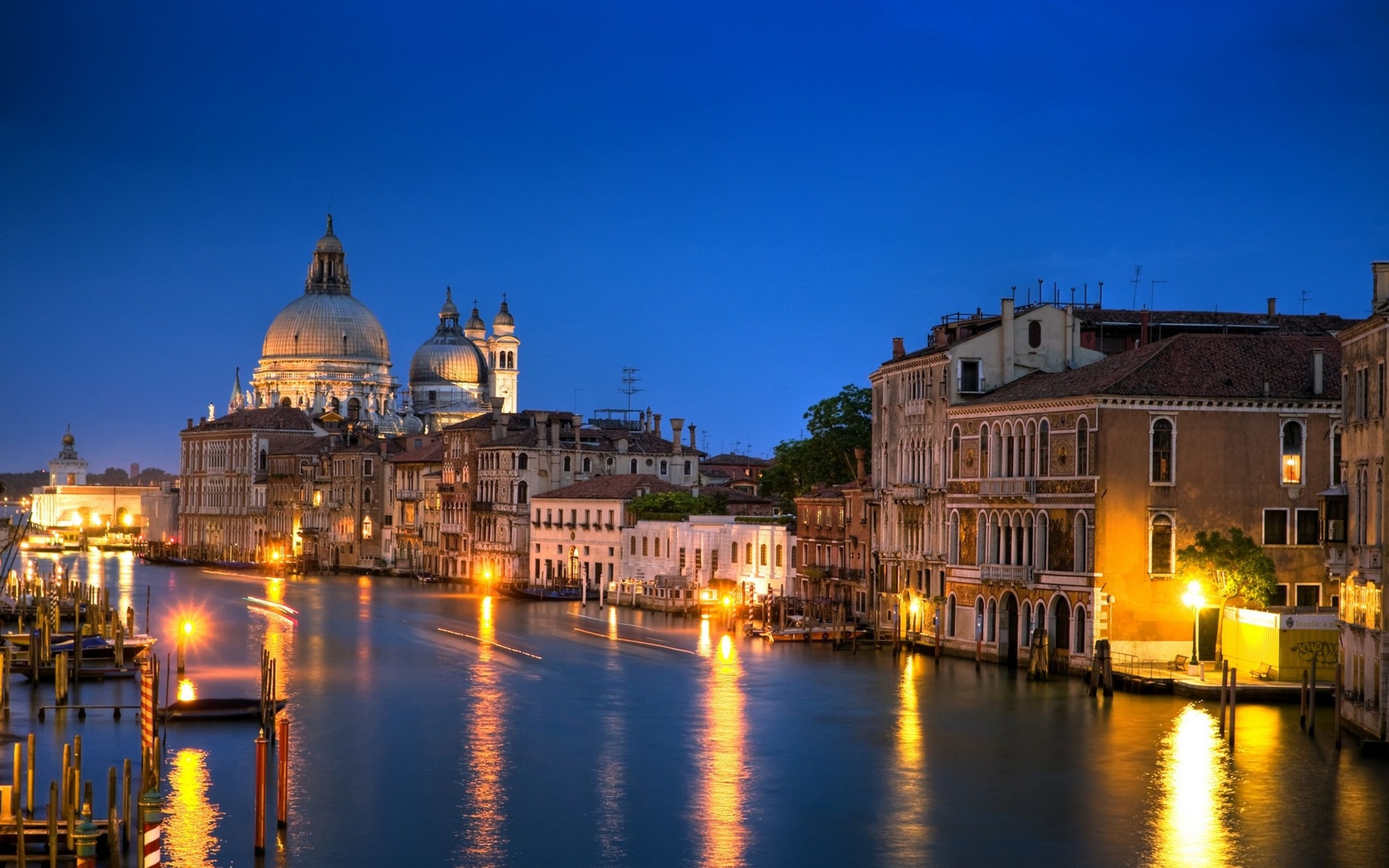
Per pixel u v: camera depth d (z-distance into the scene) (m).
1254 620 79.56
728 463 196.12
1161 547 83.38
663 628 117.44
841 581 111.94
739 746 68.69
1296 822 55.88
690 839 54.75
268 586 171.12
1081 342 102.50
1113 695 79.12
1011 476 90.69
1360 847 53.34
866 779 62.69
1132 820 56.59
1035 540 88.19
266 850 53.34
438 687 85.56
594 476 167.25
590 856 52.88
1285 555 84.44
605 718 75.50
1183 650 83.38
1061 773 63.09
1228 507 83.94
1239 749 66.06
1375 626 62.94
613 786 61.78
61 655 77.88
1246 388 84.06
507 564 165.00
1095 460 83.00
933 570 98.88
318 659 98.25
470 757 66.75
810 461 132.00
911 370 102.56
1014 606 91.75
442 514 182.88
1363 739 64.62
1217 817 56.72
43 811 56.12
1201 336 87.50
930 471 99.88
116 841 49.56
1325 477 84.81
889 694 81.56
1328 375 85.25
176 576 189.75
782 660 96.12
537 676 89.62
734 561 127.19
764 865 52.00
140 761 65.56
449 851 53.41
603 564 149.38
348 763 65.62
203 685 86.50
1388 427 60.47
